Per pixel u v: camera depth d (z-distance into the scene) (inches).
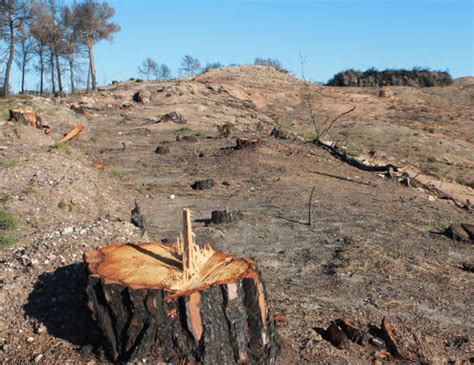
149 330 178.5
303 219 416.8
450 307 272.8
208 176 589.6
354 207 475.5
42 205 366.3
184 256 186.1
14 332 211.6
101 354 191.0
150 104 1397.6
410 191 599.2
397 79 2613.2
